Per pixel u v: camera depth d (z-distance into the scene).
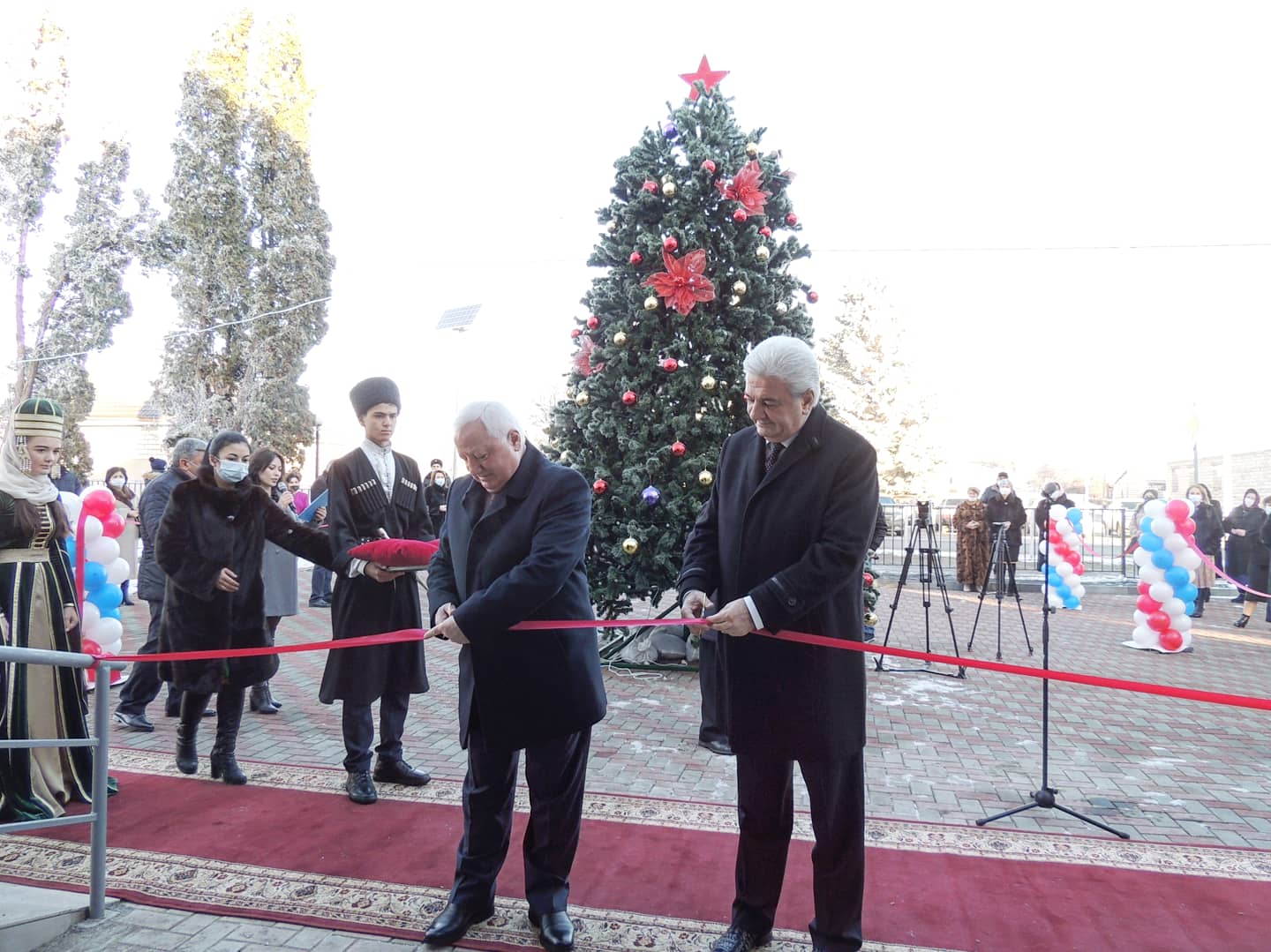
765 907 2.61
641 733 5.19
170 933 2.69
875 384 31.08
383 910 2.86
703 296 6.34
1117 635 9.66
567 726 2.65
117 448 36.31
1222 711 6.02
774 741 2.43
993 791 4.25
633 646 7.18
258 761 4.62
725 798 4.02
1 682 3.52
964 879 3.15
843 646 2.39
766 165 6.97
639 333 6.67
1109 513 16.98
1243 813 3.97
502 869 3.24
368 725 4.04
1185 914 2.88
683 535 6.51
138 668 5.20
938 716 5.80
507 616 2.49
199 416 20.70
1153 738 5.32
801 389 2.39
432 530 4.39
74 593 3.79
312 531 4.27
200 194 20.58
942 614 11.19
